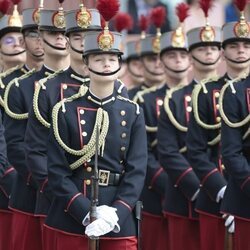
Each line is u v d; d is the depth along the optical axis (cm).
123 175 2770
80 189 2758
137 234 2770
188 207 3447
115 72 2759
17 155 3114
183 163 3422
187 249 3472
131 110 2798
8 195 3294
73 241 2755
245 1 3178
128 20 4003
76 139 2759
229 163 2992
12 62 3428
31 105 3019
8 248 3375
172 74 3712
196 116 3300
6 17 3412
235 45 3203
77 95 2791
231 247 3116
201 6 3444
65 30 2995
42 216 2992
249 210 3012
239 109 3022
